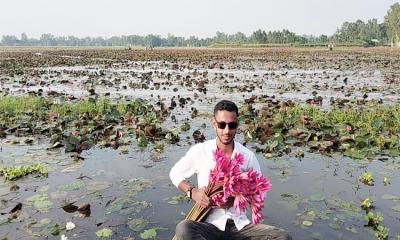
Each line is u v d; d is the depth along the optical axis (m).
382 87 19.55
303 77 24.42
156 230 4.64
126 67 33.09
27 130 9.23
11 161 7.14
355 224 4.84
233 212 3.94
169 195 5.65
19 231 4.61
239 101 14.73
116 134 8.62
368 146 8.12
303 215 5.04
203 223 3.86
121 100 14.30
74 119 10.41
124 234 4.57
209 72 28.19
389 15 102.88
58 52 71.56
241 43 137.38
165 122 10.77
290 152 7.84
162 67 33.25
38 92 15.97
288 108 11.78
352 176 6.52
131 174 6.52
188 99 14.80
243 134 9.40
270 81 22.02
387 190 5.93
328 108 13.24
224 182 3.70
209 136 9.15
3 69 29.66
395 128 9.46
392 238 4.52
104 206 5.29
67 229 4.64
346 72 28.38
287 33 129.38
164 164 7.06
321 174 6.59
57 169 6.75
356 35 138.50
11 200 5.45
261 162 7.23
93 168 6.82
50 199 5.49
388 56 51.69
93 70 29.62
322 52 66.06
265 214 5.07
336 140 8.38
